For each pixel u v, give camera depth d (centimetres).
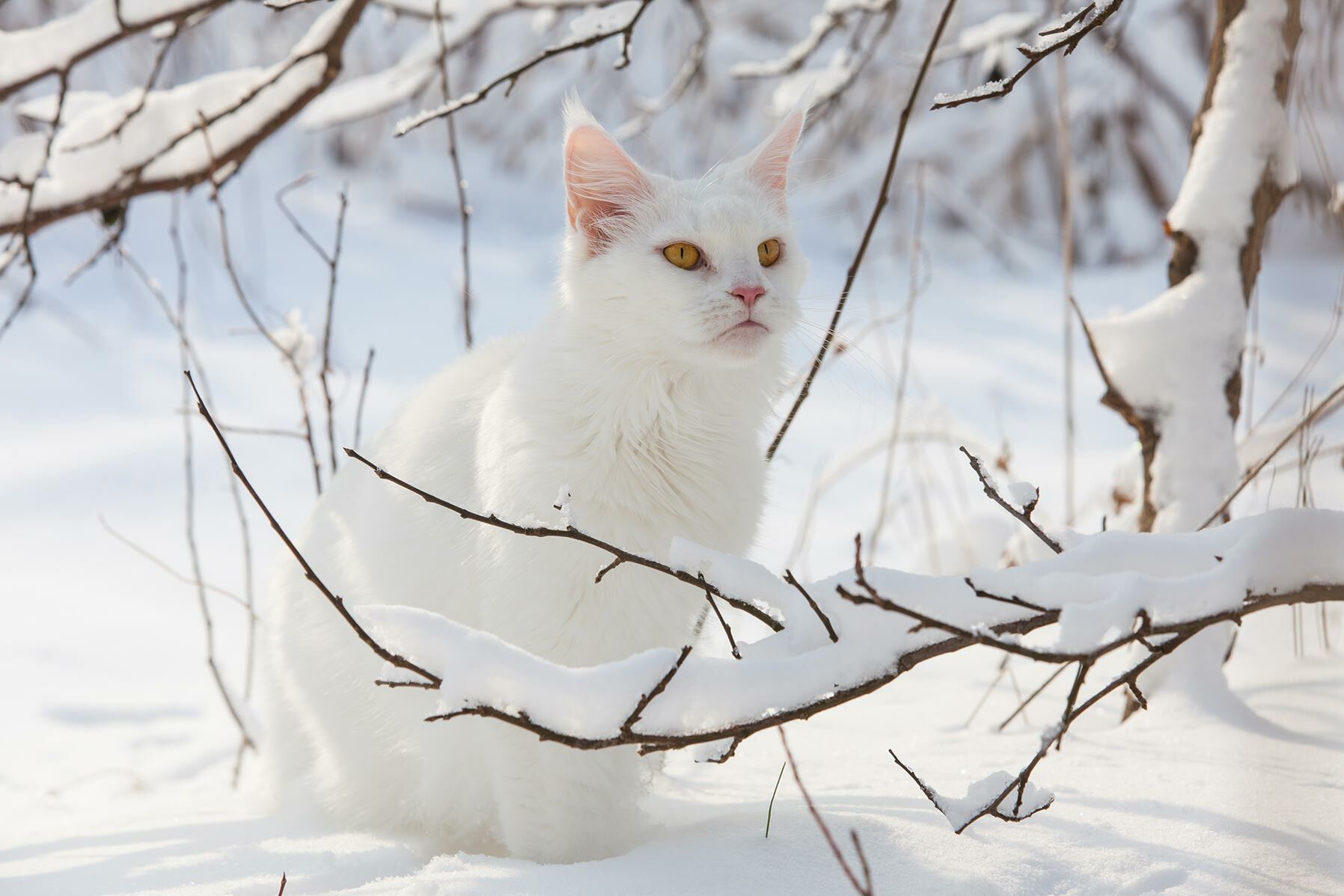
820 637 173
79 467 686
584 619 244
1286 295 523
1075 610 159
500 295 1111
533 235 1382
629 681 167
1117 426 795
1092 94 1261
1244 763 254
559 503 185
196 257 1138
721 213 268
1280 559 169
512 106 1477
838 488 696
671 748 163
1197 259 321
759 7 1342
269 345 932
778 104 459
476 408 279
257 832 275
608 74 1366
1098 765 262
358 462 306
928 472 548
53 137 345
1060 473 663
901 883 204
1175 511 310
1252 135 316
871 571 172
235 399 799
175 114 354
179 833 274
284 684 306
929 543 485
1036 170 1304
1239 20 319
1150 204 1284
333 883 232
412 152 1495
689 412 261
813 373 304
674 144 1343
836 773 279
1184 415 314
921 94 1234
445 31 421
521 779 250
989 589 170
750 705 166
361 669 281
